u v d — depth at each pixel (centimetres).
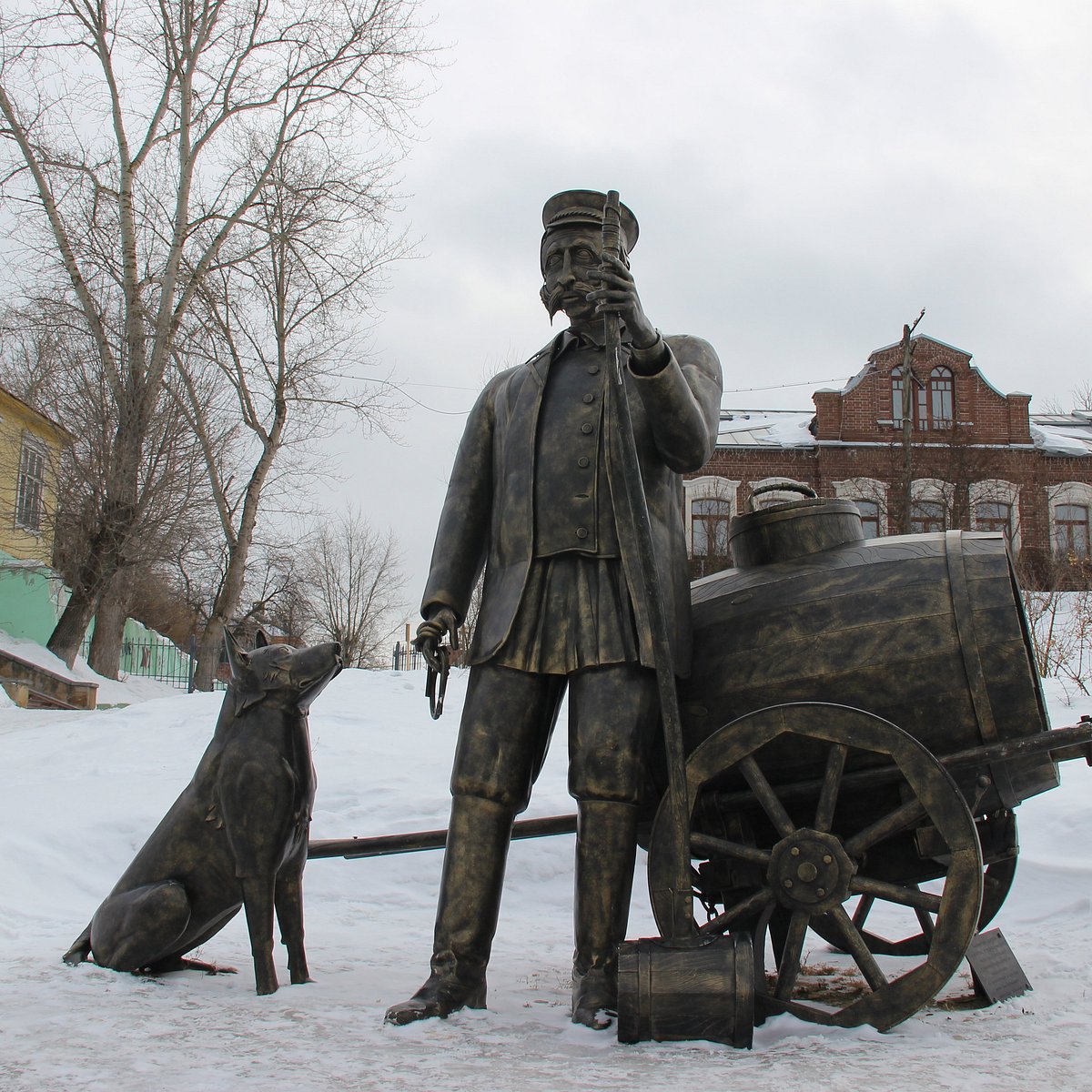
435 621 458
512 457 459
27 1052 342
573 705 431
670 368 422
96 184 2509
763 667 430
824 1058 339
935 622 419
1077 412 4244
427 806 937
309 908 756
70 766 1134
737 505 3575
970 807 416
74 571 2522
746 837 429
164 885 458
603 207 454
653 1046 358
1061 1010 419
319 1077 315
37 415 2917
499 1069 325
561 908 784
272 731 454
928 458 3603
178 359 2577
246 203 2600
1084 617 1869
